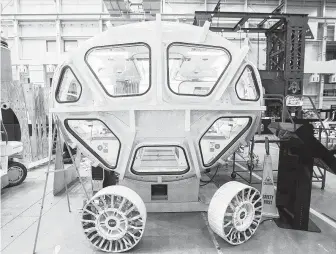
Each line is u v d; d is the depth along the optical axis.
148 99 2.38
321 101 11.48
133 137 2.39
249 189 2.51
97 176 3.42
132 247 2.35
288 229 2.79
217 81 2.53
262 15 6.53
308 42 11.30
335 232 2.74
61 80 2.56
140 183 2.93
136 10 10.02
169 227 2.84
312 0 11.08
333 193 3.95
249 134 2.94
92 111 2.43
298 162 2.73
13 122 5.51
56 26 10.23
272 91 6.68
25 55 10.54
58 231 2.75
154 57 2.36
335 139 5.47
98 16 10.29
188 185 2.98
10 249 2.40
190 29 2.56
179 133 2.44
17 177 4.39
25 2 10.30
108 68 3.54
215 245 2.47
